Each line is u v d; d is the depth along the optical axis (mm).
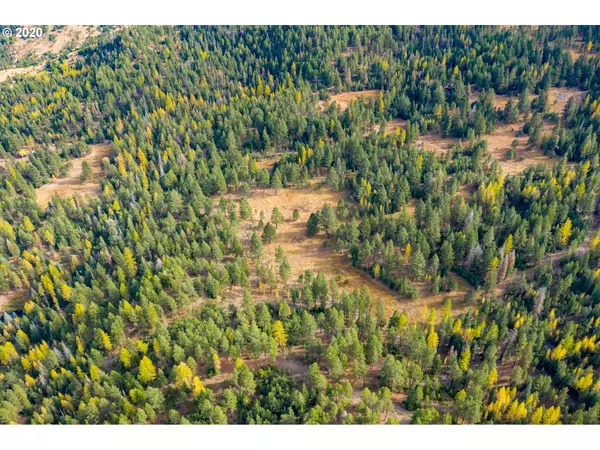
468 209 123438
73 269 119562
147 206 135125
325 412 78812
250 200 147750
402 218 123500
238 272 109500
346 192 148875
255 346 88875
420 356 88125
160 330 93188
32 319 104562
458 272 114500
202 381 89375
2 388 90062
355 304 99500
